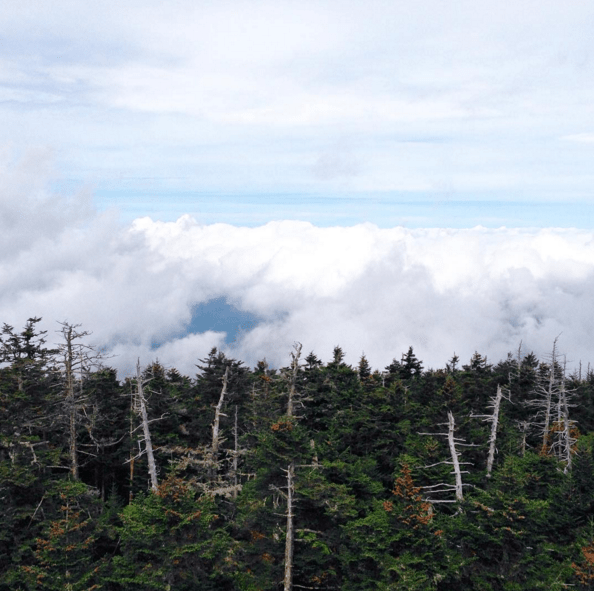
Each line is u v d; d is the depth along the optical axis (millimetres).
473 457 40312
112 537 28766
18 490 28562
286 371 39094
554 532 30828
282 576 27484
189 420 47750
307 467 29391
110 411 46938
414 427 41688
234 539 30047
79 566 25609
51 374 36594
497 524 28625
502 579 27422
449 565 27000
